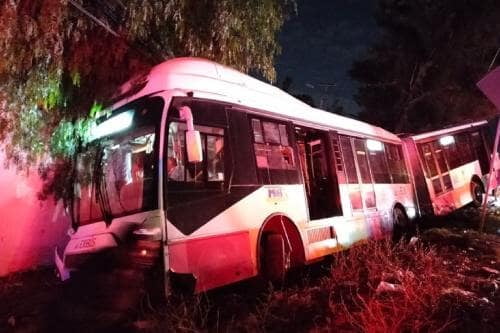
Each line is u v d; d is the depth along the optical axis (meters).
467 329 4.53
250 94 7.46
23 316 6.69
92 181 6.57
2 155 9.01
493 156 10.07
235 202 6.39
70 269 6.52
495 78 7.44
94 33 7.08
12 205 9.18
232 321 5.41
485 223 11.86
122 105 6.39
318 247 8.12
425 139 14.68
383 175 11.84
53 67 6.55
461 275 6.74
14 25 5.98
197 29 7.98
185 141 5.71
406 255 7.89
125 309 5.60
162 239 5.33
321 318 5.25
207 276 5.74
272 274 6.97
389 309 5.11
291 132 8.16
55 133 7.39
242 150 6.77
